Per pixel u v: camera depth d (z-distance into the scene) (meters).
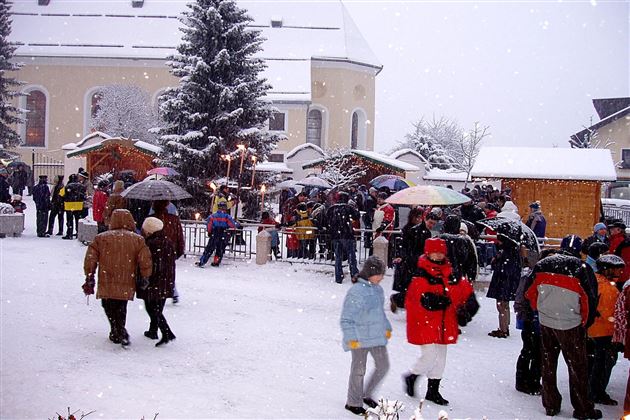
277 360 9.16
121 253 9.09
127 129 45.31
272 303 12.84
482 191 22.44
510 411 7.98
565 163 23.28
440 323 7.86
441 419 4.73
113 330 9.23
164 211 12.13
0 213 19.88
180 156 27.00
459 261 10.52
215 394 7.57
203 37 28.14
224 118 27.14
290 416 7.06
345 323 7.32
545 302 7.92
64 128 53.06
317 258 17.30
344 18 59.31
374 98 58.28
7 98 46.31
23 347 8.85
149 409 6.89
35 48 53.03
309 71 53.44
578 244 8.73
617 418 8.01
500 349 10.80
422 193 12.84
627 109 48.50
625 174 49.09
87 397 7.13
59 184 20.77
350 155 31.22
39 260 16.00
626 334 7.99
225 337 10.13
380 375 7.50
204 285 14.20
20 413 6.61
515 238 11.28
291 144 51.25
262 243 16.73
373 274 7.43
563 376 9.78
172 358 8.85
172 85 53.56
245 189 26.52
